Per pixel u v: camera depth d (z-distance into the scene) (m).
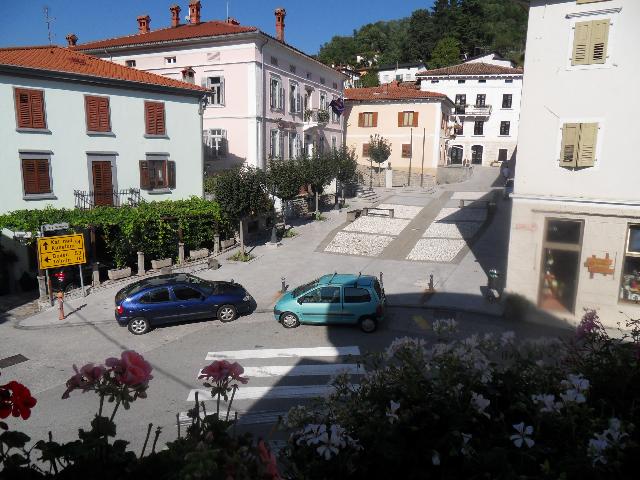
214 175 28.36
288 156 33.78
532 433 3.03
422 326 14.66
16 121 19.20
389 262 21.69
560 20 10.22
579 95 10.14
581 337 3.55
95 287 18.78
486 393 3.38
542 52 10.38
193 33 30.75
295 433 3.34
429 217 29.81
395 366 3.70
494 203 31.58
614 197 10.05
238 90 29.42
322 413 3.55
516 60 58.38
